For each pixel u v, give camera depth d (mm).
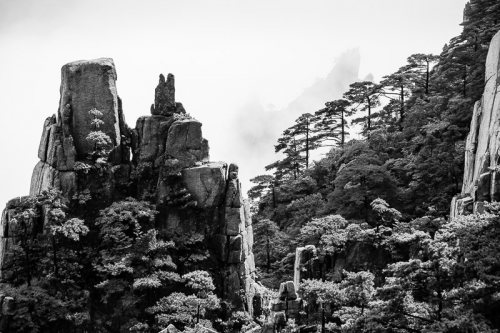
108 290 59906
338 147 104562
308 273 58531
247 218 73062
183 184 68438
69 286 60312
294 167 110625
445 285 33656
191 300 57156
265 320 55344
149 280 59188
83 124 67938
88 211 65500
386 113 101562
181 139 69125
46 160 68562
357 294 41250
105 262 61812
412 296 35656
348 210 76250
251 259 72062
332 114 109812
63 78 69188
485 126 58844
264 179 101875
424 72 102375
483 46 85375
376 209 62375
